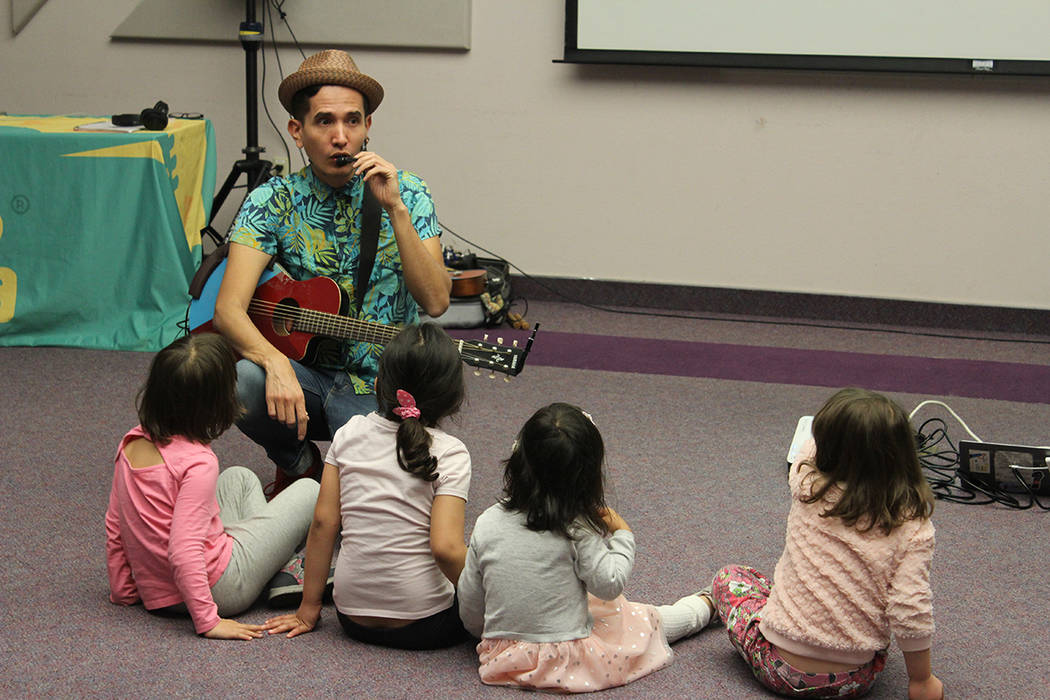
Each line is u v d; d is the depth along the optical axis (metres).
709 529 2.60
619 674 1.89
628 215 4.86
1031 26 4.30
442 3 4.77
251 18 4.68
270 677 1.89
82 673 1.88
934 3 4.35
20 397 3.46
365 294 2.57
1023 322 4.59
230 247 2.53
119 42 5.07
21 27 5.10
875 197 4.62
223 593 2.05
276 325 2.54
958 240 4.59
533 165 4.89
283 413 2.39
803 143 4.63
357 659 1.96
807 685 1.83
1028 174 4.48
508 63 4.81
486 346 2.37
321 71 2.42
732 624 1.96
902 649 1.78
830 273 4.73
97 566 2.32
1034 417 3.51
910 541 1.75
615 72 4.72
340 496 1.98
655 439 3.24
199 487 1.98
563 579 1.84
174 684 1.86
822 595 1.80
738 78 4.62
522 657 1.84
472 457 3.07
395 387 1.94
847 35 4.44
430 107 4.92
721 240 4.80
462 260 4.65
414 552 1.94
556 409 1.81
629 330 4.55
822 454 1.81
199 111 5.08
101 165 3.95
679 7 4.54
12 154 3.94
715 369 4.00
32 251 4.00
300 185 2.54
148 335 3.98
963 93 4.46
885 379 3.91
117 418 3.30
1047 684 1.94
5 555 2.36
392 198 2.41
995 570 2.40
